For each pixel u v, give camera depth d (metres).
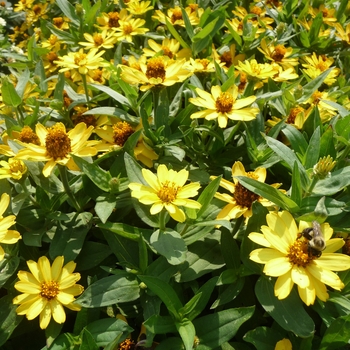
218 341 0.18
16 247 0.21
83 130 0.22
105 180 0.21
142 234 0.20
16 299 0.19
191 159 0.26
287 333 0.19
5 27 0.62
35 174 0.22
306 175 0.20
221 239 0.20
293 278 0.17
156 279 0.18
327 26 0.39
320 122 0.25
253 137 0.25
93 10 0.36
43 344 0.21
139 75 0.25
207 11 0.34
